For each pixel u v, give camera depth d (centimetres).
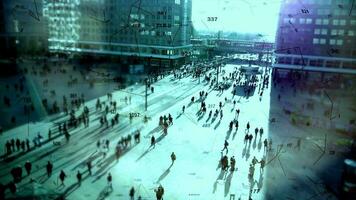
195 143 2841
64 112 3653
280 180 2228
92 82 5441
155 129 3195
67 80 5450
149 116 3644
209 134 3095
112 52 7494
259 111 4012
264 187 2120
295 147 2805
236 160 2514
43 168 2267
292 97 4884
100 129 3130
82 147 2664
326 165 2481
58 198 1847
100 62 7456
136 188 2033
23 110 3662
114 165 2350
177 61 7481
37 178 2111
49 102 4025
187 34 8100
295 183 2191
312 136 3073
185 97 4678
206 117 3675
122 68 7012
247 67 7250
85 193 1948
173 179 2172
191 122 3466
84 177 2153
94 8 7406
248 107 4194
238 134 3117
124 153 2577
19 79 5319
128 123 3344
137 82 5700
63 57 7406
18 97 4203
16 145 2558
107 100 4281
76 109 3788
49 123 3256
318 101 4641
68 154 2522
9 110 3644
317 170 2397
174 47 7238
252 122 3531
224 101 4500
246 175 2277
